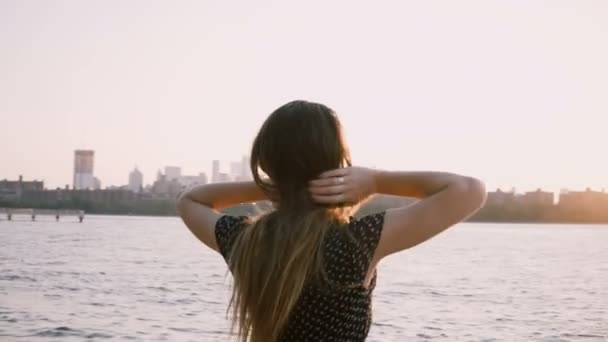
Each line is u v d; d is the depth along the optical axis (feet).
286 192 7.01
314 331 6.60
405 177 6.93
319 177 6.89
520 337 61.67
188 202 7.72
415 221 6.68
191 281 108.47
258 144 7.08
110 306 73.97
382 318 71.20
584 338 61.67
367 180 6.89
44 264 134.92
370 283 6.86
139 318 65.21
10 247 189.06
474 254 227.81
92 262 145.48
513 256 217.36
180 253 193.77
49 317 63.62
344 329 6.63
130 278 110.93
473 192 6.70
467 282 121.70
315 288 6.60
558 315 77.97
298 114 6.92
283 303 6.56
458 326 67.05
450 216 6.71
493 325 68.54
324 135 6.88
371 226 6.70
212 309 73.61
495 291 105.81
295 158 6.84
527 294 102.58
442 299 92.58
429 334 61.67
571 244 321.93
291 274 6.55
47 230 331.16
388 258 201.57
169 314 68.85
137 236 311.47
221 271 130.62
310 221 6.73
